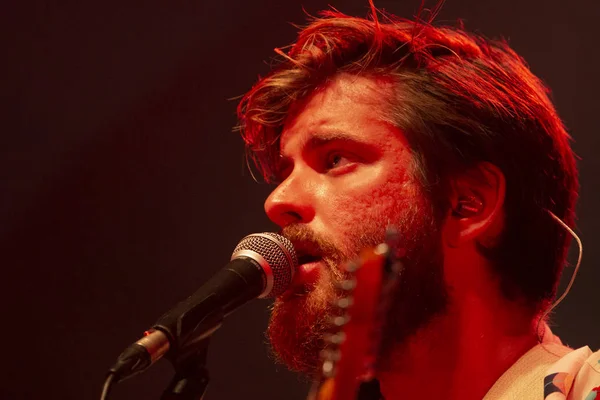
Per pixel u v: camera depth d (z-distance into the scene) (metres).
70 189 7.63
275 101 3.53
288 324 3.13
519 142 3.37
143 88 7.64
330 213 3.19
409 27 3.63
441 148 3.25
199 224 7.46
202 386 2.64
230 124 7.50
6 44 7.72
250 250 3.01
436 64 3.40
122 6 7.68
